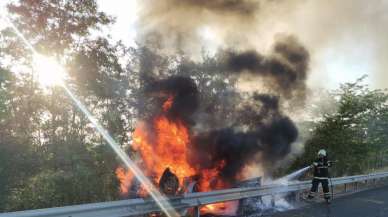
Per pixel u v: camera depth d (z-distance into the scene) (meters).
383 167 29.50
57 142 10.66
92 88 11.84
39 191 9.41
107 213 7.06
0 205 9.24
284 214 10.37
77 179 9.76
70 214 6.36
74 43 12.18
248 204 11.28
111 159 11.09
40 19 11.66
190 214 9.62
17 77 11.02
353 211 10.84
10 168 9.81
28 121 10.73
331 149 20.66
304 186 13.19
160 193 8.70
